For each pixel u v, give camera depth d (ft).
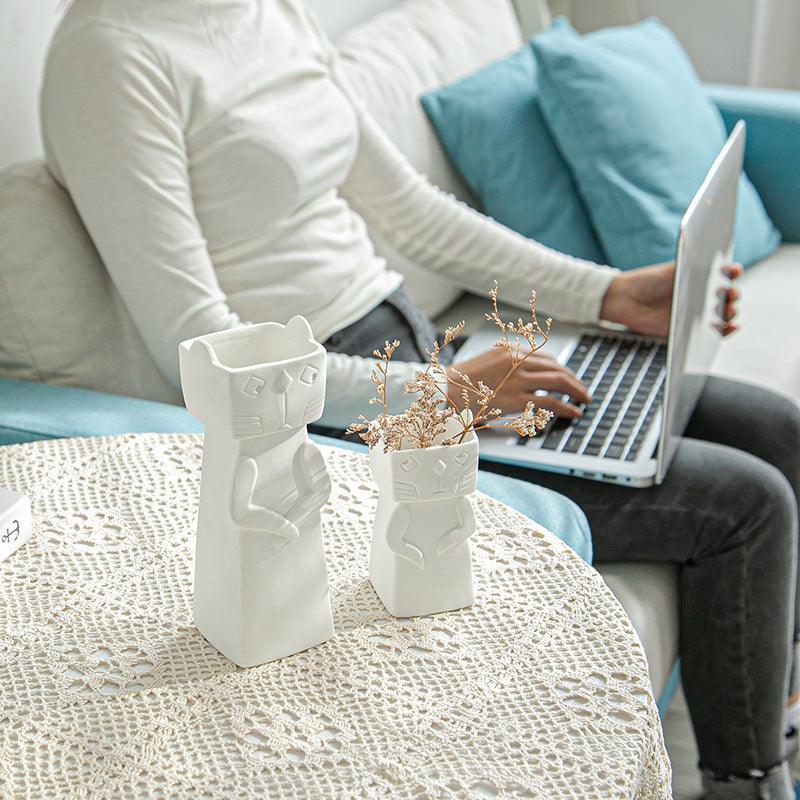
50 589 2.69
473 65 6.67
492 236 5.25
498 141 6.07
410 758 2.20
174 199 3.86
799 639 4.85
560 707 2.33
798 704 4.83
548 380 4.25
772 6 9.53
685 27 9.62
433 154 6.06
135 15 3.89
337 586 2.73
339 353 4.46
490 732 2.26
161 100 3.86
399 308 4.78
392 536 2.51
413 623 2.60
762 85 9.94
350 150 4.71
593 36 6.51
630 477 4.00
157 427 3.57
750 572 4.10
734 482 4.11
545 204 6.13
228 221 4.17
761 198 7.44
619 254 6.09
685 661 4.36
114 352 4.28
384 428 2.47
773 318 6.21
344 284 4.53
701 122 6.65
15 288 4.06
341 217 4.70
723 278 4.75
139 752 2.22
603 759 2.19
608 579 4.12
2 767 2.17
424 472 2.43
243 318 4.25
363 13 6.94
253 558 2.34
